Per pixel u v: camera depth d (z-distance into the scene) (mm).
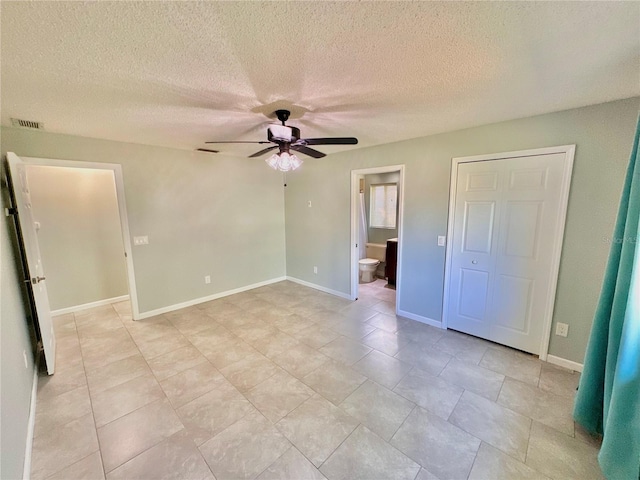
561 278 2477
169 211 3836
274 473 1563
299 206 4953
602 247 2268
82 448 1732
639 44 1360
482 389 2236
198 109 2223
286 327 3395
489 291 2918
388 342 3002
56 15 1098
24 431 1686
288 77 1695
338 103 2127
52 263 3770
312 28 1227
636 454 1377
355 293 4340
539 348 2652
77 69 1560
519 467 1584
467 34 1287
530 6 1097
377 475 1544
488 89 1901
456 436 1794
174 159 3826
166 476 1554
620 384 1446
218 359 2707
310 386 2297
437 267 3279
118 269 4324
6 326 1727
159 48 1366
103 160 3256
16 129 2703
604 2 1071
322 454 1675
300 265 5125
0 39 1246
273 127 2084
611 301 1685
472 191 2908
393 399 2135
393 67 1593
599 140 2201
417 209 3363
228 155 4375
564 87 1872
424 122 2646
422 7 1100
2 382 1426
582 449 1692
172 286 3943
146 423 1927
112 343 3029
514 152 2596
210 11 1104
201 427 1889
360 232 5781
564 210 2395
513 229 2691
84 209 3980
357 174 4008
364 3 1072
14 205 2418
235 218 4574
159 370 2535
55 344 2939
